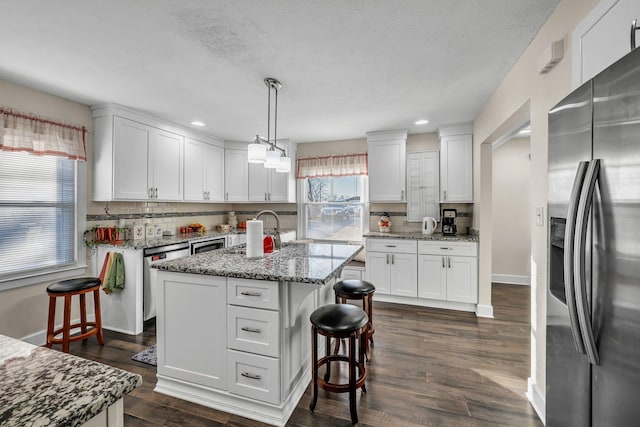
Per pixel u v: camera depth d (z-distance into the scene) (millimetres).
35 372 688
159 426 1683
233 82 2521
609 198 875
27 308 2598
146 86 2596
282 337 1710
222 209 5172
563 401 1180
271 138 4504
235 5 1570
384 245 3811
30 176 2648
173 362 1934
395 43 1948
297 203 4941
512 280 4691
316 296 2279
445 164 3809
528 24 1752
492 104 2818
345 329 1621
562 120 1175
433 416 1749
